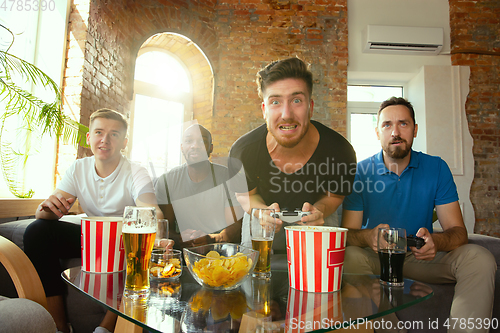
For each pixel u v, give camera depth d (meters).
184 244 1.25
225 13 3.40
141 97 3.08
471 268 1.03
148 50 3.17
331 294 0.61
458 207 1.35
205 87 3.41
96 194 1.37
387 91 3.62
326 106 3.33
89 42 2.18
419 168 1.41
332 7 3.45
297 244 0.63
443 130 3.22
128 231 0.58
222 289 0.63
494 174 3.19
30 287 0.78
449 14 3.44
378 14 3.46
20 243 1.18
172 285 0.67
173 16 3.08
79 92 2.09
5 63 1.73
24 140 2.04
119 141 1.39
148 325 0.45
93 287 0.62
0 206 1.58
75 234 1.13
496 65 3.33
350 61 3.42
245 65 3.35
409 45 3.34
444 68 3.29
